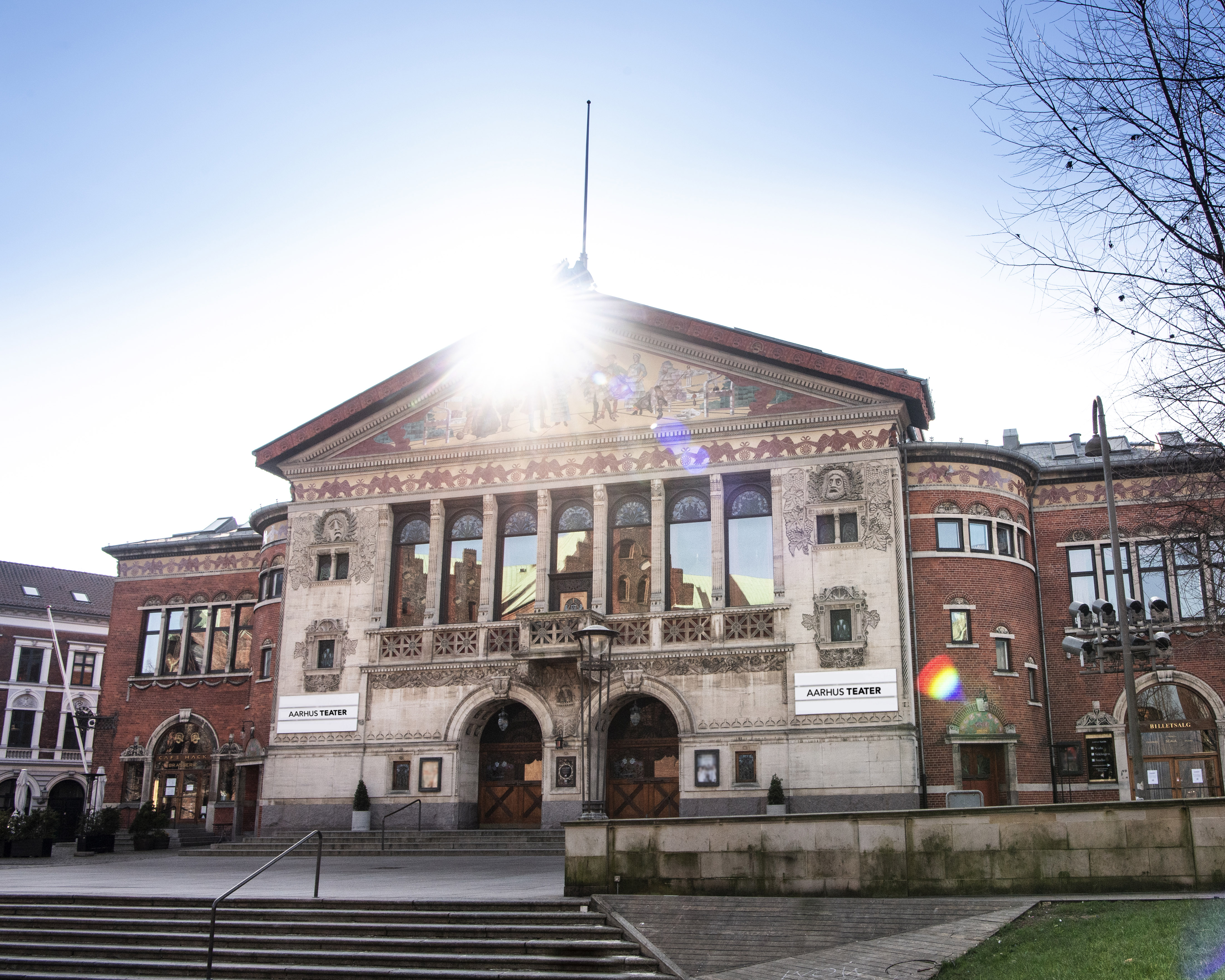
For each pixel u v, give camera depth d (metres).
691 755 32.16
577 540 35.56
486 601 35.56
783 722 31.66
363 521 37.66
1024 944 13.97
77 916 19.72
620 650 33.50
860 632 31.66
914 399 32.84
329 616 37.19
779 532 33.00
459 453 36.91
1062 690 34.88
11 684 66.06
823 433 33.34
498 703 35.12
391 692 35.72
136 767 44.75
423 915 17.89
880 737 30.81
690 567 34.16
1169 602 34.41
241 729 43.44
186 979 16.69
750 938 16.05
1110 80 11.18
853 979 13.67
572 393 36.19
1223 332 11.53
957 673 32.31
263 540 43.06
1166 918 14.02
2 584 68.88
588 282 37.44
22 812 57.34
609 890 18.70
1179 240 11.20
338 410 38.34
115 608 46.84
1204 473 14.69
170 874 26.97
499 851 31.14
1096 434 26.34
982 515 33.94
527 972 15.66
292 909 18.92
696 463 34.34
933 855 17.28
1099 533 35.78
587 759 31.97
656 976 15.09
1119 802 17.02
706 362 35.00
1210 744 33.34
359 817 34.38
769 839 18.11
